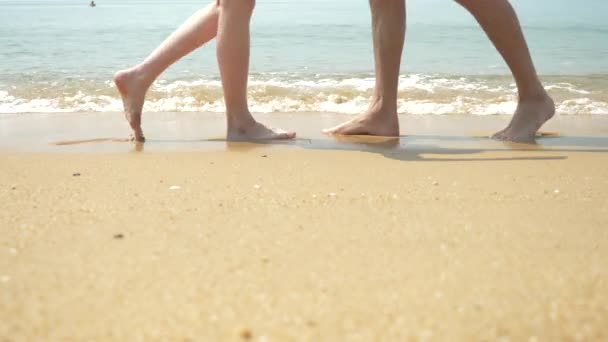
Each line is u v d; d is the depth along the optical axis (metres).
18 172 2.85
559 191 2.47
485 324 1.29
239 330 1.27
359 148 3.55
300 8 24.98
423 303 1.39
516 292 1.45
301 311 1.35
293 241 1.81
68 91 5.67
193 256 1.68
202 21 3.93
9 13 22.66
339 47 9.38
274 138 3.85
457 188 2.52
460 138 3.95
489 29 3.86
